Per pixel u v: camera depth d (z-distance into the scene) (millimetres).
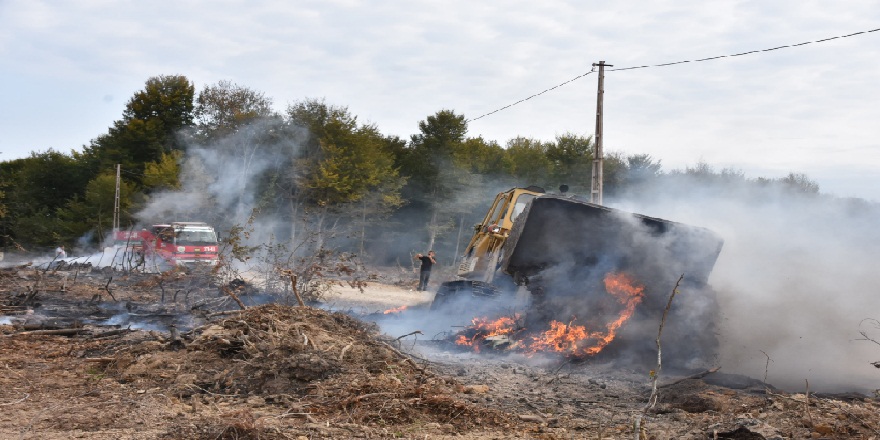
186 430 5996
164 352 8984
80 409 6668
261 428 6020
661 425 6906
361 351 9055
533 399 8008
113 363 8617
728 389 8617
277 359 8297
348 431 6285
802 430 6543
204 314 12461
